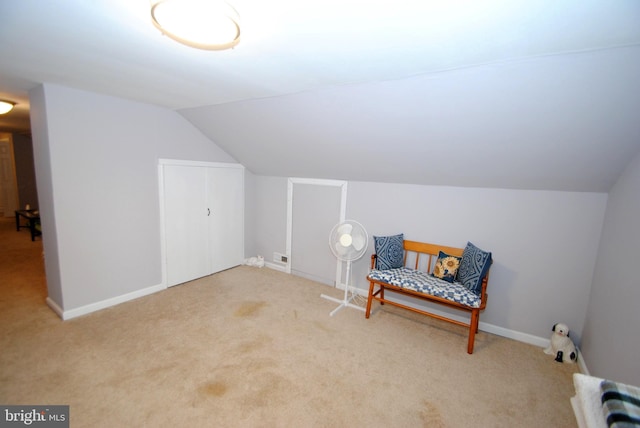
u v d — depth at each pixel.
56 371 2.01
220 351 2.31
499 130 2.02
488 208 2.75
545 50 1.40
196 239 3.72
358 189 3.46
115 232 2.93
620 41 1.27
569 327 2.50
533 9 1.11
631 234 1.82
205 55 1.69
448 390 2.01
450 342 2.59
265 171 4.13
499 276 2.75
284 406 1.81
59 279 2.62
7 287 3.28
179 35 1.23
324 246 3.79
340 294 3.52
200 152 3.61
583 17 1.13
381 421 1.73
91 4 1.20
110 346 2.31
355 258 3.08
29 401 1.76
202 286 3.58
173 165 3.35
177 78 2.12
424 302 3.12
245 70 1.89
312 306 3.16
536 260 2.59
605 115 1.67
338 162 3.15
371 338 2.59
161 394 1.85
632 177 1.90
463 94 1.83
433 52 1.50
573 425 1.76
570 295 2.49
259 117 2.83
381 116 2.25
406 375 2.14
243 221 4.34
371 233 3.43
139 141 3.01
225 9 1.06
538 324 2.62
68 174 2.55
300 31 1.34
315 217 3.84
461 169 2.57
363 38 1.39
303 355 2.31
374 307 3.21
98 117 2.68
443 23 1.24
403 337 2.64
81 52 1.71
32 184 7.14
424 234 3.09
